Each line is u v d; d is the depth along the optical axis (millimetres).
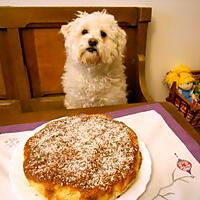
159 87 1468
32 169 429
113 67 1077
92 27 994
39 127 589
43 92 1224
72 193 393
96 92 1082
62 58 1170
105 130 523
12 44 1062
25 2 1089
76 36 1021
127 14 1106
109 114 673
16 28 1032
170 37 1321
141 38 1142
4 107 1197
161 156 528
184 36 1336
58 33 1101
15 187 436
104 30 1005
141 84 1147
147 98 1082
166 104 737
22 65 1115
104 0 1148
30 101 1203
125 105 729
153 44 1321
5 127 626
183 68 1354
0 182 464
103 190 394
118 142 485
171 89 1271
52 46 1129
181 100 1187
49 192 400
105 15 1015
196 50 1398
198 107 1118
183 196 432
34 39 1092
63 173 413
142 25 1117
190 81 1272
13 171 469
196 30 1335
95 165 429
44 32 1086
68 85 1100
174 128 619
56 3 1115
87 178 406
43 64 1161
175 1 1223
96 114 625
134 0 1177
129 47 1188
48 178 406
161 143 565
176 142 568
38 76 1183
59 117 668
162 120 645
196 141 575
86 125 542
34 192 421
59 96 1245
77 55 1008
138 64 1171
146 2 1194
